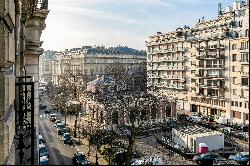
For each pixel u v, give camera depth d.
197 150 36.69
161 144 37.41
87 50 115.69
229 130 50.38
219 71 64.88
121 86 57.88
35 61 16.11
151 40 88.88
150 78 85.88
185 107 75.19
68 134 44.00
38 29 16.42
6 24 6.38
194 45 72.44
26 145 9.63
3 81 6.43
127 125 42.41
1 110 6.35
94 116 51.97
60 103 68.81
